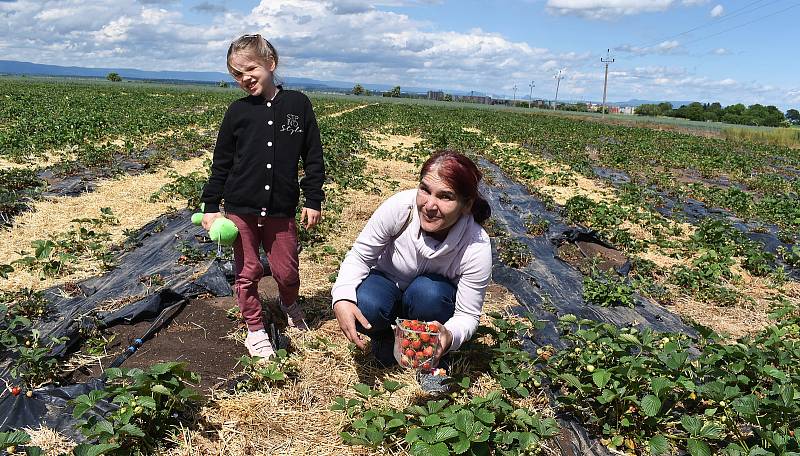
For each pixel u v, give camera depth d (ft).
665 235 30.27
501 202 34.91
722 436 11.68
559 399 12.67
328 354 14.51
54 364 13.26
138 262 20.90
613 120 192.44
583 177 49.49
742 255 27.30
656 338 15.83
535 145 74.79
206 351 14.57
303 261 21.21
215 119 81.25
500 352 14.78
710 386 11.90
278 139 13.44
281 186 13.61
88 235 23.04
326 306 17.42
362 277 13.09
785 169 70.18
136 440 10.58
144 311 16.15
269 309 16.69
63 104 97.81
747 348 13.84
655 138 104.99
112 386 11.06
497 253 24.11
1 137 45.47
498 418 11.71
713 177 57.47
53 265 19.66
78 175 34.76
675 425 12.46
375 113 122.83
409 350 11.59
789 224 34.68
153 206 29.32
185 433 11.15
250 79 13.21
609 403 12.69
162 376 11.04
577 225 30.55
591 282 20.84
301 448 11.21
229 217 13.74
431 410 11.16
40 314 16.14
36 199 28.02
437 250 12.48
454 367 14.02
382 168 46.88
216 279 18.31
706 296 21.67
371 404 12.54
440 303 12.90
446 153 11.68
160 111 94.84
